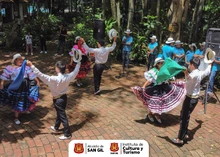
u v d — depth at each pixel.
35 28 14.62
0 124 5.25
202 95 7.71
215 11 13.51
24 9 25.50
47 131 5.07
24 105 5.25
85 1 25.34
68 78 4.66
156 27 11.73
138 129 5.39
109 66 10.49
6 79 5.20
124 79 9.06
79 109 6.23
